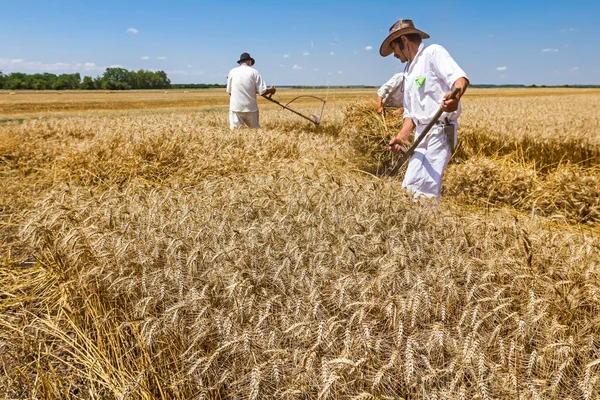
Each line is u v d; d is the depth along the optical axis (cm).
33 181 646
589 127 987
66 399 216
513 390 177
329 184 399
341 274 250
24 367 231
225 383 214
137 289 259
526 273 246
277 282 243
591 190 531
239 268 248
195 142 736
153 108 2878
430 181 408
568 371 195
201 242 294
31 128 963
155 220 330
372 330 213
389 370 192
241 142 754
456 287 229
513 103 2248
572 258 266
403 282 235
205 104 3497
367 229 303
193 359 212
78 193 410
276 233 296
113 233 294
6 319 284
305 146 756
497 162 706
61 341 266
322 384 178
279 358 193
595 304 232
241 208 356
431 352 201
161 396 208
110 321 249
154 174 639
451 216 327
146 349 227
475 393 180
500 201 589
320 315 214
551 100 2848
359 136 766
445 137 400
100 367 226
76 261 285
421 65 395
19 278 340
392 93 595
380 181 397
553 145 799
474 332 196
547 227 339
